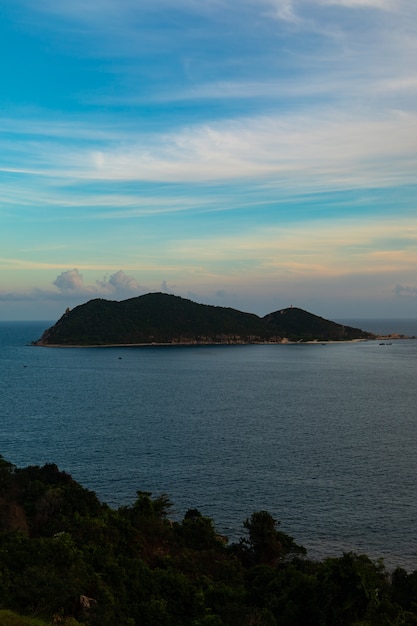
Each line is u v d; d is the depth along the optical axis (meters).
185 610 33.06
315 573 35.94
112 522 44.62
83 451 81.44
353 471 71.44
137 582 34.53
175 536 46.91
